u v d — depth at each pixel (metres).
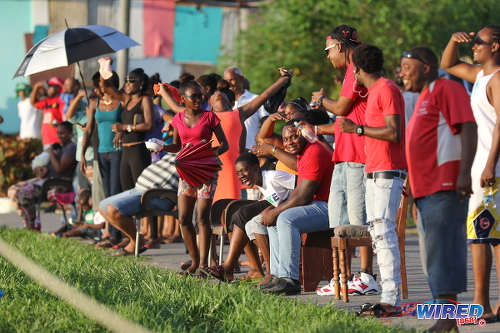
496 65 15.13
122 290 17.58
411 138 14.34
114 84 29.97
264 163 24.45
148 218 29.47
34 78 52.72
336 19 50.16
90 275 19.53
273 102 24.28
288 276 18.86
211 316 15.14
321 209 19.05
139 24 57.59
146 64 58.03
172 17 58.28
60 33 30.23
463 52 28.48
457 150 13.94
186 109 22.02
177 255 28.20
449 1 49.03
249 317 14.73
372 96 15.59
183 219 22.16
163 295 16.55
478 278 15.25
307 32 50.44
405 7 49.22
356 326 13.78
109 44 29.97
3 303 15.95
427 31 48.19
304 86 48.72
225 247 30.42
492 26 15.16
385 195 15.37
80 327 14.08
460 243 13.98
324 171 19.31
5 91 56.56
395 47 48.50
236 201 22.02
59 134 34.69
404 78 14.69
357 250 29.95
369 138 15.66
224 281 20.62
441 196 13.95
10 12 55.34
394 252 15.62
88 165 32.28
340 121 15.55
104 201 27.02
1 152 50.47
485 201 14.96
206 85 27.16
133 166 28.20
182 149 21.33
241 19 59.47
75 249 27.02
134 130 27.80
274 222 19.42
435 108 14.06
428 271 14.14
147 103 27.98
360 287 19.05
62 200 34.16
